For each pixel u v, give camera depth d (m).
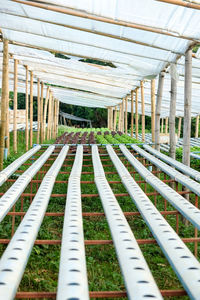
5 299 1.65
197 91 9.97
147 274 2.00
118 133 18.02
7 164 8.21
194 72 6.93
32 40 7.00
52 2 4.08
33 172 5.10
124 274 2.01
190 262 2.16
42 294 2.03
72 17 4.58
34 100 38.81
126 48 5.73
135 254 2.27
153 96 10.23
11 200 3.52
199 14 3.78
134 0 3.70
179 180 4.59
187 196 5.32
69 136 14.67
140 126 37.81
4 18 5.58
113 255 3.81
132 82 11.75
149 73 7.64
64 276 1.93
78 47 6.70
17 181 4.43
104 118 43.12
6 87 7.60
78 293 1.72
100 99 19.66
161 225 2.84
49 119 18.33
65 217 3.03
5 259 2.15
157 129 8.07
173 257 2.25
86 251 3.96
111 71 8.84
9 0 4.42
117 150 9.12
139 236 4.41
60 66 9.71
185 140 5.46
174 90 6.66
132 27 4.24
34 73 12.88
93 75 11.07
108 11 4.04
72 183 4.50
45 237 4.18
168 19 4.00
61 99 22.81
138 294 1.75
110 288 3.04
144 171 5.30
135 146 8.70
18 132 17.27
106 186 4.29
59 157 6.85
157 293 1.78
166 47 5.10
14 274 1.95
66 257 2.20
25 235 2.57
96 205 5.69
